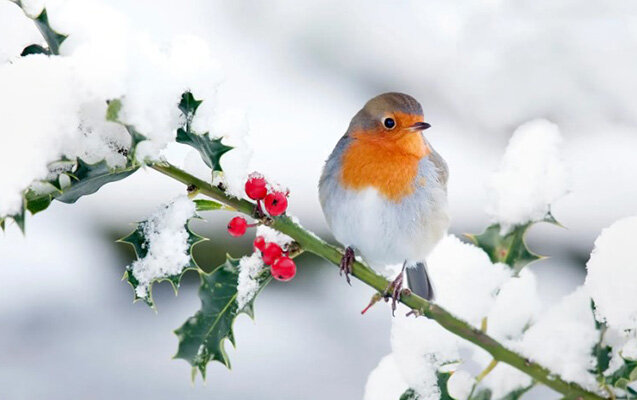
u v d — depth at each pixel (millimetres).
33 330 1776
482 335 1460
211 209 1451
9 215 1293
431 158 1635
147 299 1432
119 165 1415
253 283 1449
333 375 1752
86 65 1344
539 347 1464
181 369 1756
